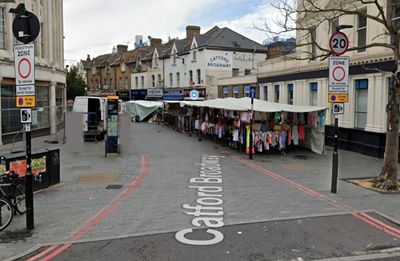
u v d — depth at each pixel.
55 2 26.17
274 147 17.02
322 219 7.02
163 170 12.06
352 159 14.02
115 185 9.90
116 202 8.23
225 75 35.66
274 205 7.95
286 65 21.42
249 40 38.03
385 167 9.60
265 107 15.30
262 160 14.06
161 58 43.25
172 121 28.69
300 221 6.91
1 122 17.84
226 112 17.58
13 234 6.26
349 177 10.82
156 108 36.88
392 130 9.42
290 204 8.02
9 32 18.52
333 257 5.37
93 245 5.79
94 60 62.50
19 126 19.44
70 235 6.21
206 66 34.75
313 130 15.80
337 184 9.91
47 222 6.86
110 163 13.30
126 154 15.46
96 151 16.33
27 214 6.43
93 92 61.38
